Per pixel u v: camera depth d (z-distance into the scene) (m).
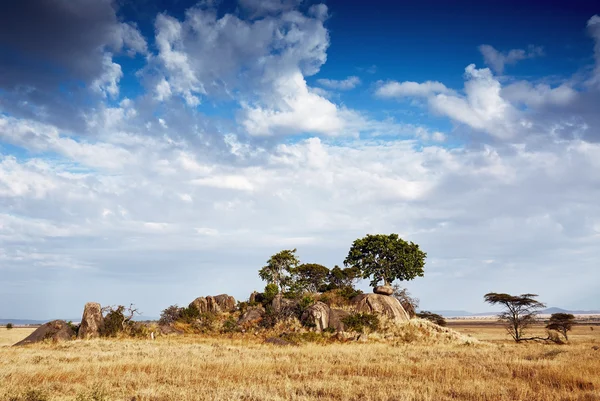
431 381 19.50
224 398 15.62
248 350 33.88
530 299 60.78
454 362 26.20
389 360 27.53
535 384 18.64
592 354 31.47
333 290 70.69
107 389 17.11
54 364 23.97
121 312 52.38
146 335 50.03
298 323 52.16
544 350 35.06
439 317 77.50
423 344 45.31
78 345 38.72
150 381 19.08
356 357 28.97
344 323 52.16
